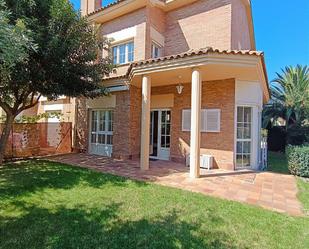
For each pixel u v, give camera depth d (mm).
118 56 13727
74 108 14594
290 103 20141
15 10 7332
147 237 4074
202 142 10586
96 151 13375
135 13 12797
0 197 5871
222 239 4062
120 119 12000
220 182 7680
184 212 5109
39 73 8180
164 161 11492
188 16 12602
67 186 6855
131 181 7445
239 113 10180
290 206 5645
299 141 19859
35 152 12969
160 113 12289
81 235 4121
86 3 15688
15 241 3910
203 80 10367
